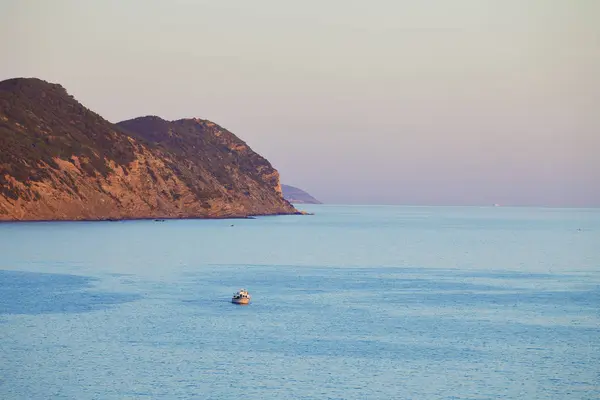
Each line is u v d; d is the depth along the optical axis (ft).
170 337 429.38
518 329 464.24
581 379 357.00
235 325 466.70
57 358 380.99
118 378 349.00
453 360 387.34
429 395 332.60
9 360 376.48
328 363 378.73
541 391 339.57
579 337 442.09
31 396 323.16
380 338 435.12
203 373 358.43
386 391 337.11
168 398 322.96
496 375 361.92
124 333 437.99
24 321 469.16
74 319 477.77
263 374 358.23
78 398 321.73
